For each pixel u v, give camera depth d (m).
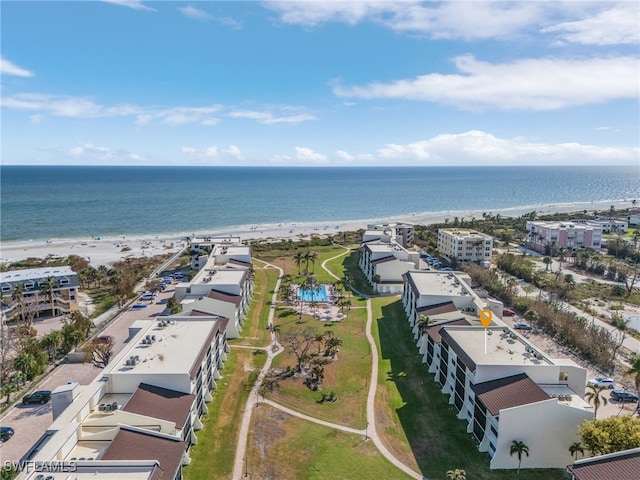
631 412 80.06
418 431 74.12
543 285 158.75
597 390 78.88
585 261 189.12
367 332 117.12
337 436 72.62
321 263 192.88
